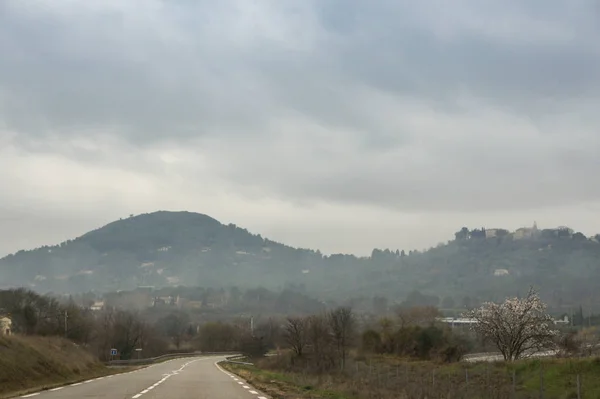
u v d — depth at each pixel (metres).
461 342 67.50
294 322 97.81
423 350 66.62
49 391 26.39
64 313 92.38
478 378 33.28
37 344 41.69
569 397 24.06
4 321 64.94
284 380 37.81
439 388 29.11
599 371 27.25
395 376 41.78
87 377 38.03
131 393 25.78
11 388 27.12
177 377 41.00
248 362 93.00
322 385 32.41
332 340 78.31
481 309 52.66
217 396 25.05
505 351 49.25
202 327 170.62
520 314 48.75
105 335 106.00
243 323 182.88
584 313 151.00
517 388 27.89
